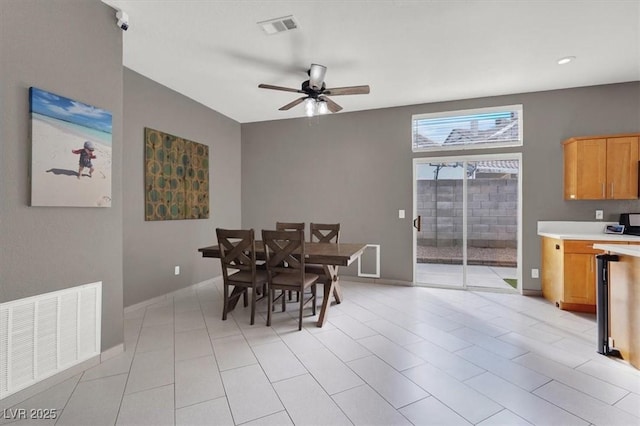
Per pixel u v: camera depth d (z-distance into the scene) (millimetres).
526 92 4016
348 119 4910
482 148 4234
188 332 2885
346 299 3922
